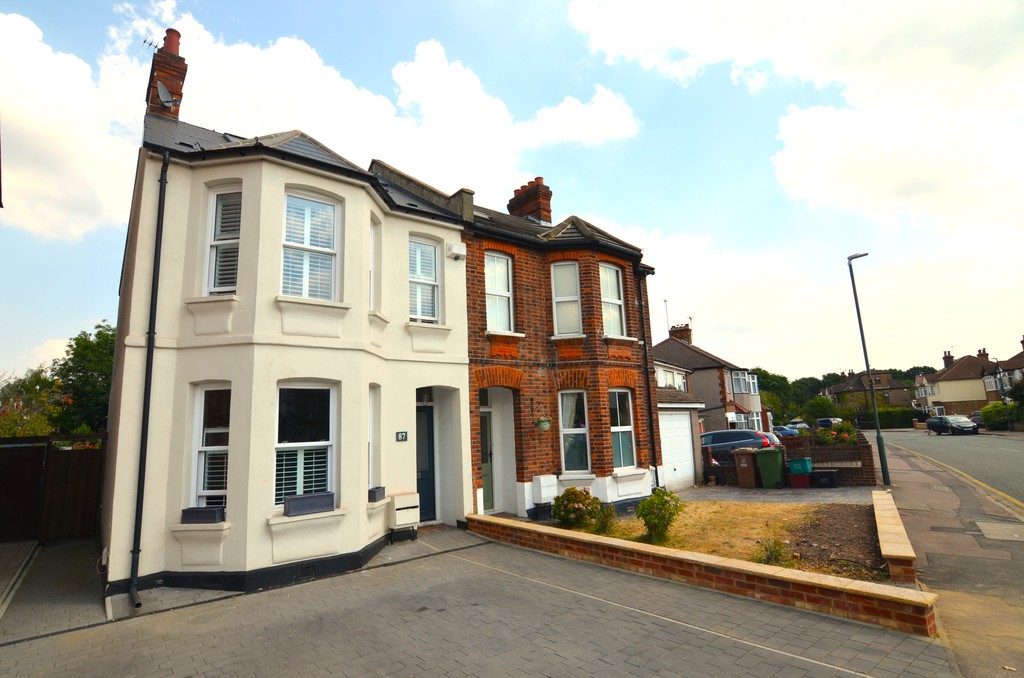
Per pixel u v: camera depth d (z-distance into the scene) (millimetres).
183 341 7406
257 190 7691
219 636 5391
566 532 8367
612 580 6887
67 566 8625
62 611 6250
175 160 7699
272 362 7367
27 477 10914
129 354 7047
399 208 9984
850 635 4934
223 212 7926
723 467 16969
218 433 7395
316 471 7789
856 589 5270
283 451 7539
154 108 9766
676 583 6652
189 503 7172
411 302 10383
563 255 12805
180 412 7250
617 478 12188
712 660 4551
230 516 6922
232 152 7625
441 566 7785
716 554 8133
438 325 10352
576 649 4852
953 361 72375
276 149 7746
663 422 16078
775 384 83000
